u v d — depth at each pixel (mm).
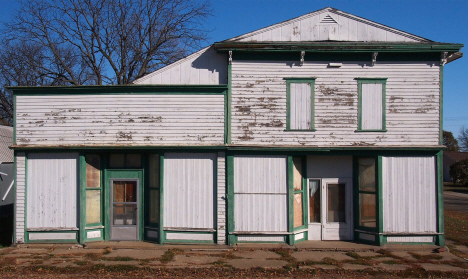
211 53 12688
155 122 12297
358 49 12109
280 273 9773
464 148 79562
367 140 12266
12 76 27922
